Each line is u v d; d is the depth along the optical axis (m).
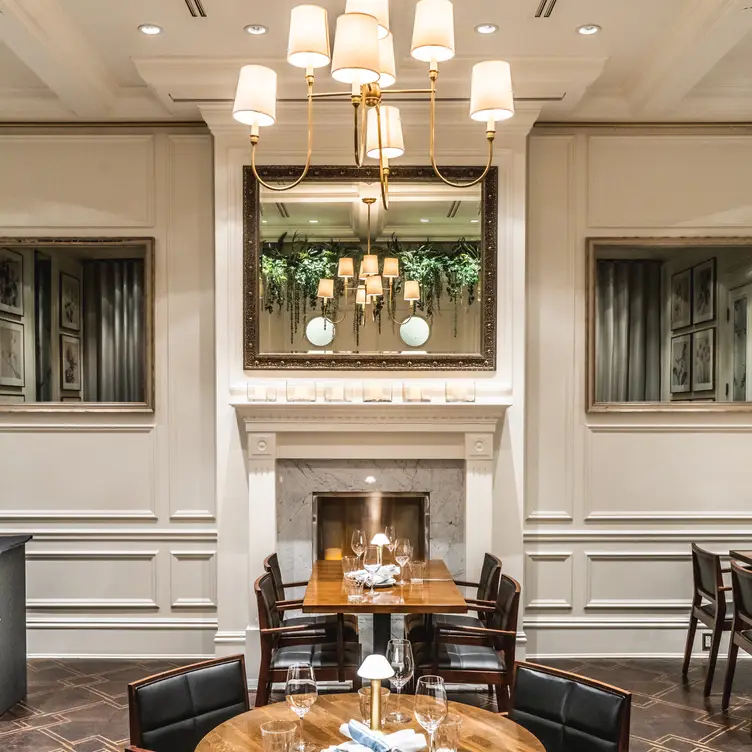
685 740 3.91
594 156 5.25
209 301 5.25
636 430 5.26
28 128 5.23
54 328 5.29
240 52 4.50
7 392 5.26
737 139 5.24
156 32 4.26
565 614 5.25
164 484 5.25
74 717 4.19
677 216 5.25
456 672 3.71
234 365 5.01
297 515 5.02
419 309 5.02
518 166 4.99
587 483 5.26
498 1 3.91
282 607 4.09
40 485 5.25
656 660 5.20
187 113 5.11
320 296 5.02
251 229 4.99
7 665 4.29
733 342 5.29
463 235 5.01
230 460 5.00
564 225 5.24
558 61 4.56
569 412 5.25
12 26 3.81
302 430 4.90
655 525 5.26
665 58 4.42
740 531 5.24
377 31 2.44
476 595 4.87
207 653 5.22
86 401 5.28
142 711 2.48
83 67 4.49
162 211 5.24
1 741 3.88
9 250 5.27
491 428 4.91
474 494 4.92
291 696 2.15
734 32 3.95
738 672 4.97
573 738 2.49
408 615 4.51
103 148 5.24
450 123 4.96
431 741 2.06
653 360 5.29
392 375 5.02
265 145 5.01
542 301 5.25
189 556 5.24
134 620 5.23
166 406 5.25
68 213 5.23
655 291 5.30
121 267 5.29
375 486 5.03
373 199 5.02
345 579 4.15
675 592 5.25
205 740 2.24
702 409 5.26
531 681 2.63
